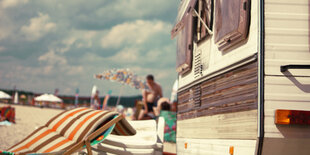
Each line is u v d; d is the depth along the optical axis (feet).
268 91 9.82
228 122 11.60
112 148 14.40
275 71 9.93
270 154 9.90
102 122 12.25
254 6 10.52
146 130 15.53
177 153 18.45
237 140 10.89
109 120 13.00
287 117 9.63
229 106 11.59
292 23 10.19
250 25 10.63
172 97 56.75
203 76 14.48
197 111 15.07
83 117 12.94
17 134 42.22
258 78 9.87
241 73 10.91
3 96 85.61
